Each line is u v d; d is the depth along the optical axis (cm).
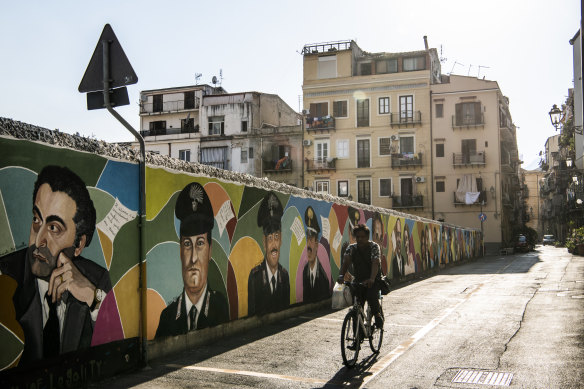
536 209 11681
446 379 605
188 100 5872
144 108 5991
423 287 1802
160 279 722
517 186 6912
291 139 5441
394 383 592
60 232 557
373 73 5384
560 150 6506
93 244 602
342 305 894
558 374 618
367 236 717
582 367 647
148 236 702
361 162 5288
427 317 1089
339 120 5356
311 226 1266
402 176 5191
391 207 5184
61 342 550
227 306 887
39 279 528
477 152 5081
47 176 544
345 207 1508
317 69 5459
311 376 624
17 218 507
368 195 5259
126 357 643
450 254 3172
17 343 500
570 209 5122
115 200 641
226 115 5588
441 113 5184
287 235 1136
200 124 5666
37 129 538
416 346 796
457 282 1973
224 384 587
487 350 758
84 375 579
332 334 911
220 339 859
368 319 721
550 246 7294
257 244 1002
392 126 5241
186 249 784
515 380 596
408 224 2200
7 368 489
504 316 1079
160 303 719
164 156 752
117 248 640
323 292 1316
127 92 615
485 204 5059
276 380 605
